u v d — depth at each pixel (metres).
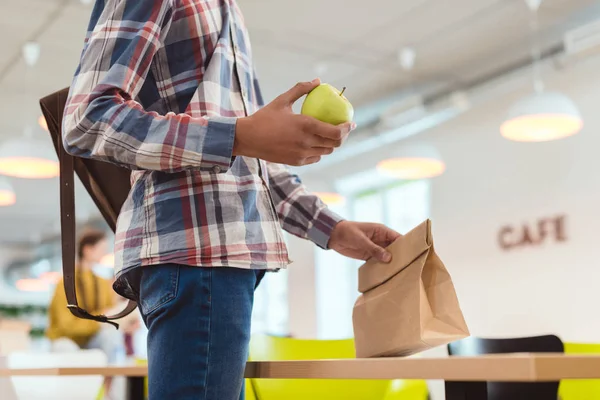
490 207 7.32
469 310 7.46
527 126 4.95
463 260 7.61
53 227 13.82
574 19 5.82
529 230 6.87
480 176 7.48
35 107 7.60
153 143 0.93
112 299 4.96
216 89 1.08
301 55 6.44
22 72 6.60
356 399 2.51
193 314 0.97
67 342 4.77
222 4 1.17
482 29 5.97
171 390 0.95
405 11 5.55
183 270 0.98
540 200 6.79
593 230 6.27
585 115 6.43
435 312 1.12
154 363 0.98
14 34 5.75
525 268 6.88
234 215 1.03
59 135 1.24
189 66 1.09
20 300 15.07
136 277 1.04
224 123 0.94
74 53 6.13
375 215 9.72
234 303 1.00
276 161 0.96
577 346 2.94
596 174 6.29
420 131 8.24
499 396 2.39
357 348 1.22
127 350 6.27
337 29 5.87
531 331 6.75
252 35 5.93
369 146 8.76
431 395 3.05
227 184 1.04
